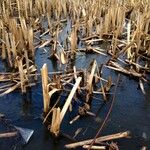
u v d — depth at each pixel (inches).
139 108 26.0
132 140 22.3
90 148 20.6
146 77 30.7
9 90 27.2
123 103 26.6
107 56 35.7
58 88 26.5
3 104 26.0
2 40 34.7
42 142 21.9
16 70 31.5
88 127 23.5
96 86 28.8
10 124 23.6
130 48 34.0
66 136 22.3
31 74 29.3
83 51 36.4
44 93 23.2
